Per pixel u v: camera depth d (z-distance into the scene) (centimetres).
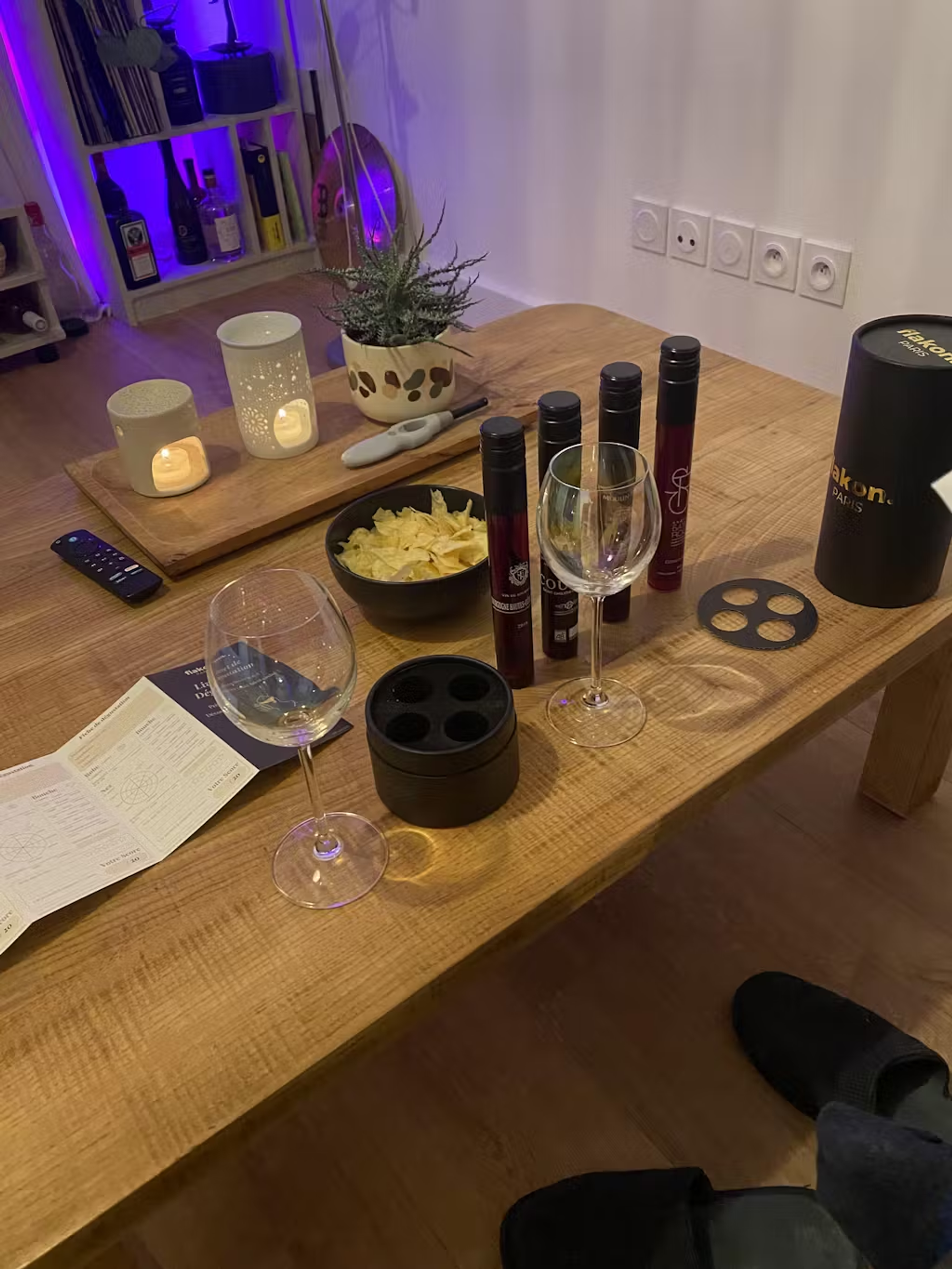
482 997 139
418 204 315
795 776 165
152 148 346
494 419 87
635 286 257
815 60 191
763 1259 105
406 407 138
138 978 78
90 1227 65
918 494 97
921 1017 132
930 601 107
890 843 154
